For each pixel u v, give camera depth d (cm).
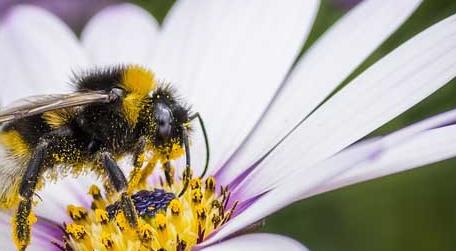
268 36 12
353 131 11
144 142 11
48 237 11
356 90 11
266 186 11
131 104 11
